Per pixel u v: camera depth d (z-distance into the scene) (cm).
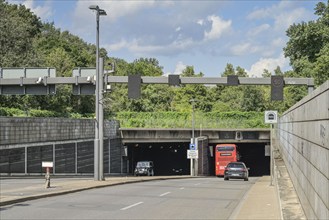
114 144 5928
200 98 9144
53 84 3331
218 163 5847
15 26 5881
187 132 6353
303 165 1148
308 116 998
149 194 2161
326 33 5453
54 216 1353
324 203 708
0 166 3356
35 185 2539
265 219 1284
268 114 2647
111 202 1769
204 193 2267
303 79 3066
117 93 8538
